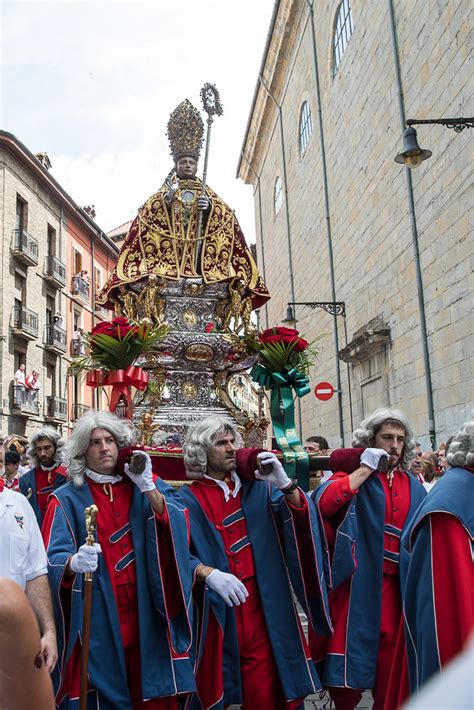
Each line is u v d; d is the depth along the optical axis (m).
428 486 6.84
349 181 17.31
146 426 4.99
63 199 29.86
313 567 3.58
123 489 3.53
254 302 6.11
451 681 0.73
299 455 3.95
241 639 3.56
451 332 11.35
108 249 35.97
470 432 2.95
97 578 3.28
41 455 6.05
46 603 2.99
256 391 6.37
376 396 15.64
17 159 26.28
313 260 21.64
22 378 25.22
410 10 12.76
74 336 31.27
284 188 26.08
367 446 4.14
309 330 22.36
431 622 2.64
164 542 3.45
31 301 27.09
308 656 3.57
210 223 5.92
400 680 3.05
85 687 2.97
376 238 15.26
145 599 3.31
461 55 10.62
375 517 3.82
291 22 23.30
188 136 5.95
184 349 5.31
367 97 15.62
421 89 12.38
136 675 3.32
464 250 10.80
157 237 5.73
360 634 3.65
